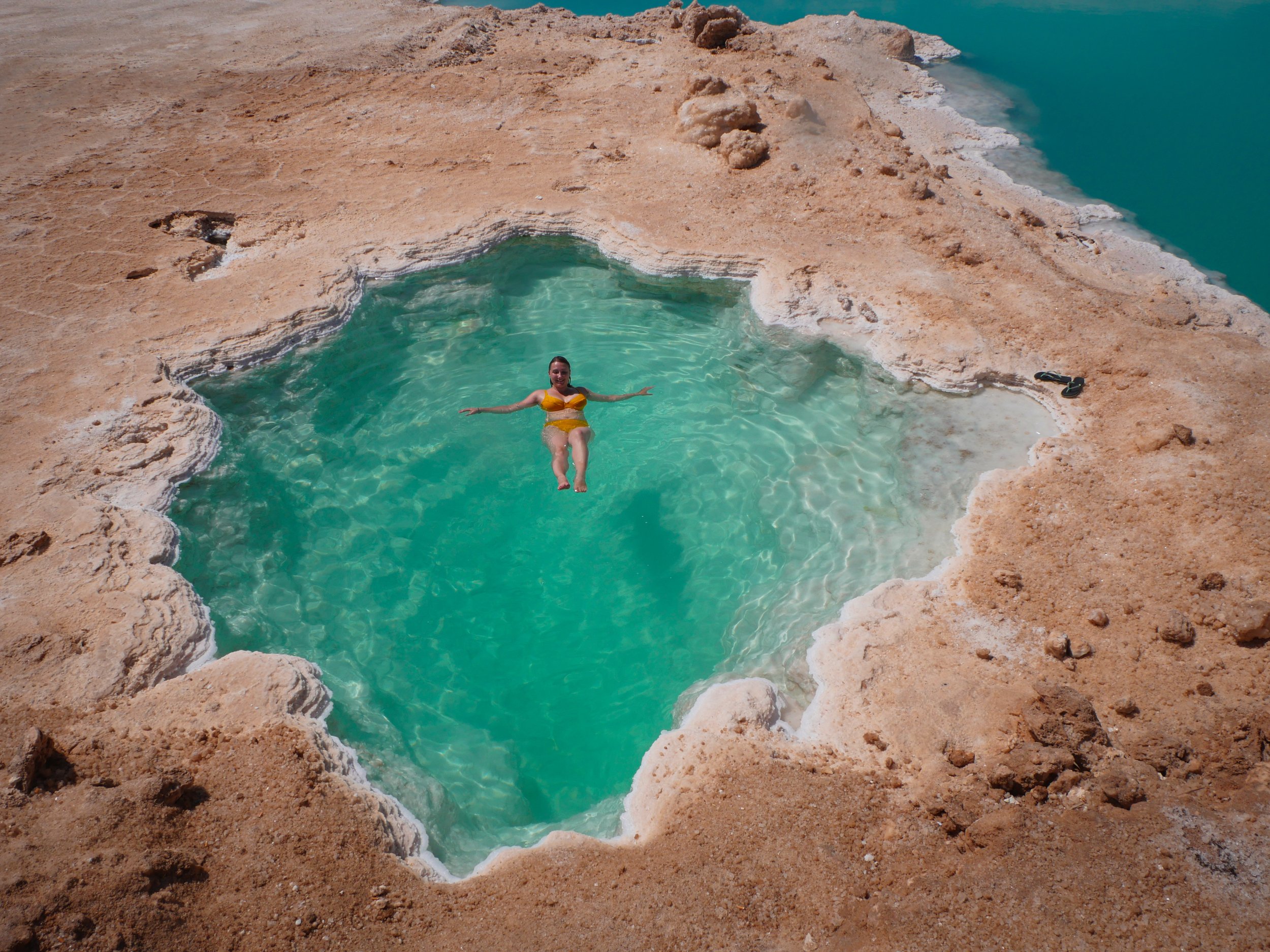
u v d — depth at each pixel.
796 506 9.79
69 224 13.62
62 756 6.30
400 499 10.00
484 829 7.00
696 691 7.66
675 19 23.23
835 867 5.79
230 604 8.42
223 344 10.76
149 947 5.11
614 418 11.03
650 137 16.91
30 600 7.57
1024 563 8.11
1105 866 5.58
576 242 13.62
